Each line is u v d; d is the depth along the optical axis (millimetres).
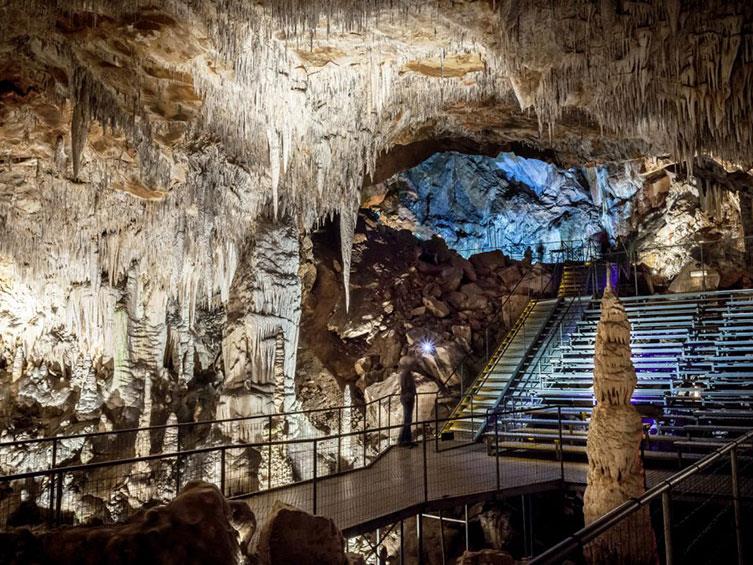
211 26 7449
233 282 12945
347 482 8328
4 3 6535
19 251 11008
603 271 16266
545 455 9953
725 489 6793
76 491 10062
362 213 19281
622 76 8047
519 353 13250
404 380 11242
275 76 8828
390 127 11922
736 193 16281
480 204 24297
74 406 11352
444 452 10383
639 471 6309
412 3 7234
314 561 4297
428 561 9844
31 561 3160
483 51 8727
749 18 7000
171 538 3406
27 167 9711
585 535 2604
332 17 7461
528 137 13664
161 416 11750
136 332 12000
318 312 15938
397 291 16391
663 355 11969
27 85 8000
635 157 14328
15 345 11500
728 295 13438
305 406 14141
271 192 12562
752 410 9656
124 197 10984
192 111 9469
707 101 7824
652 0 7043
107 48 7703
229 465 11156
